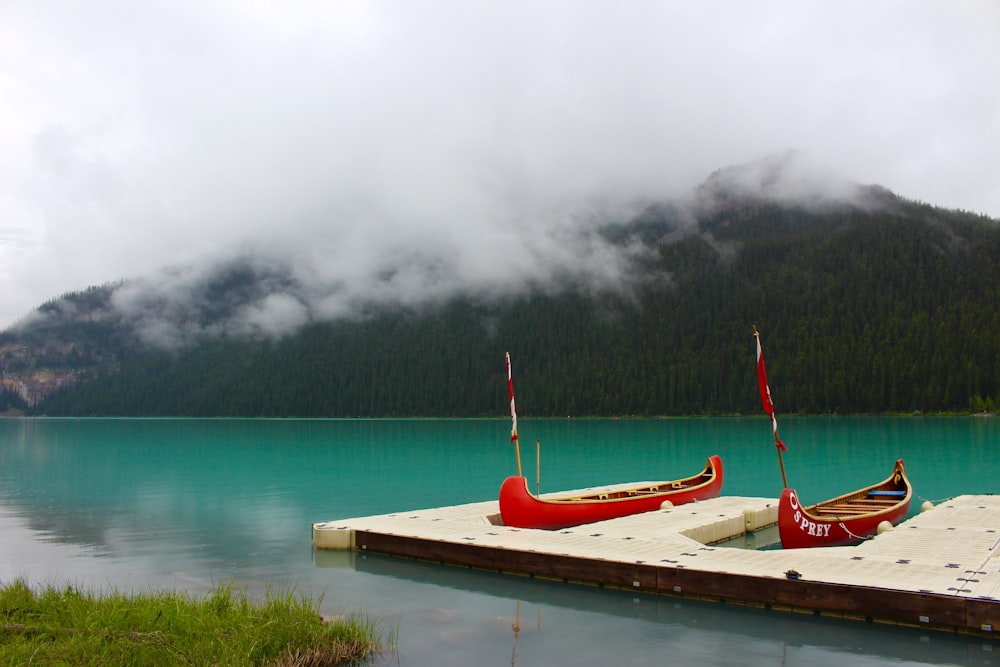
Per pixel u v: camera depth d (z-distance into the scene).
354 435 88.94
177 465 44.16
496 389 168.38
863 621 11.05
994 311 139.38
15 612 9.81
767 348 153.62
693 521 18.19
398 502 26.66
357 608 12.33
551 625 11.33
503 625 11.36
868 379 124.62
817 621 11.27
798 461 42.88
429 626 11.29
